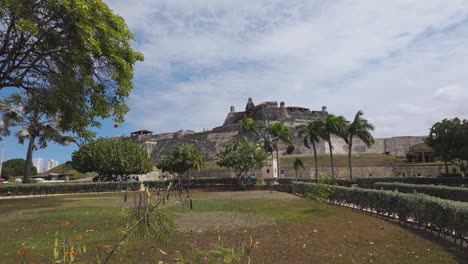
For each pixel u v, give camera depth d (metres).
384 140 87.19
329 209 15.45
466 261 6.61
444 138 41.66
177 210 14.95
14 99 33.28
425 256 7.02
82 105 18.17
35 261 6.59
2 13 14.44
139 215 3.83
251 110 103.06
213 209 15.55
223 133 89.56
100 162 44.22
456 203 8.28
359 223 11.23
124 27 17.56
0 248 7.86
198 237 8.77
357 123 43.91
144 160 48.06
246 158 36.66
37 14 15.23
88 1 15.38
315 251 7.41
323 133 46.22
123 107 20.17
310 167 63.50
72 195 31.70
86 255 6.77
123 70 17.61
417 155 74.00
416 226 10.45
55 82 17.22
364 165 66.94
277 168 47.16
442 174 50.22
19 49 16.47
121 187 36.75
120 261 6.36
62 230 10.38
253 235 9.12
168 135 106.00
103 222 11.91
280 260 6.70
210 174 62.62
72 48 15.87
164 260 6.55
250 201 20.30
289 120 92.00
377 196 13.02
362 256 7.04
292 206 16.94
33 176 84.38
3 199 27.52
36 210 17.09
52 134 35.59
